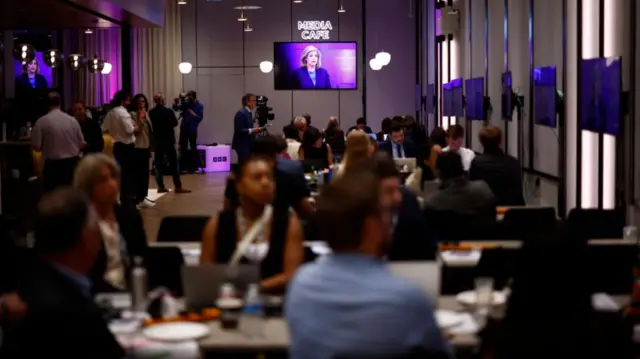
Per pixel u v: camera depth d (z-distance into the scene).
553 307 2.64
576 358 2.62
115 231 4.23
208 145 19.70
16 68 18.27
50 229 2.49
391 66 20.84
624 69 7.00
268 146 5.97
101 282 4.01
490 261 4.41
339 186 2.29
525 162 10.50
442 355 2.18
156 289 4.09
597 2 7.74
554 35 9.12
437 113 17.45
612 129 6.55
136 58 20.16
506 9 11.37
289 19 20.61
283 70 20.44
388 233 2.29
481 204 5.60
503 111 10.78
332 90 20.67
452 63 16.09
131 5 12.38
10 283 4.00
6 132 14.03
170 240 5.61
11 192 11.09
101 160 4.20
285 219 4.21
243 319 3.38
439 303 3.86
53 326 2.45
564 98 8.63
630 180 6.75
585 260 2.65
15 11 12.10
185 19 20.53
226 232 4.20
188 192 14.88
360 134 5.89
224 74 20.61
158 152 14.77
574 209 6.10
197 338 3.35
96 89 19.84
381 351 2.12
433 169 8.88
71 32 19.61
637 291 3.68
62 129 10.02
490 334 2.81
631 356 2.71
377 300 2.14
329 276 2.22
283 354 3.78
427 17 19.11
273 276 4.12
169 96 20.34
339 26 20.70
